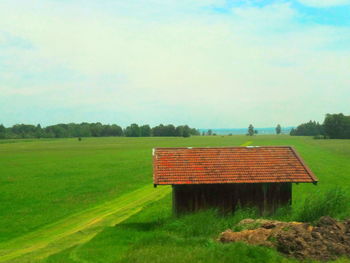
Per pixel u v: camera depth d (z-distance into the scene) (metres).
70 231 22.88
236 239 16.33
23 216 27.41
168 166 22.92
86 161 67.94
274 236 15.67
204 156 23.97
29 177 47.06
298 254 14.05
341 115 178.62
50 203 31.83
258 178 22.09
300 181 22.02
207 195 22.42
